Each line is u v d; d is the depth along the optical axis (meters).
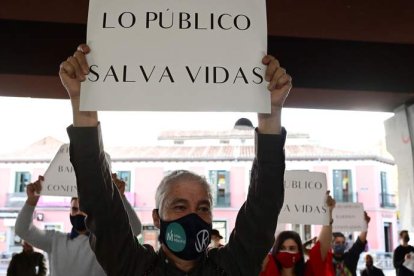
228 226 19.31
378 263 19.34
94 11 1.43
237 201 19.52
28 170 19.69
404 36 4.47
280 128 1.42
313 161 20.55
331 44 5.03
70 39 4.69
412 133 5.45
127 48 1.41
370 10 3.98
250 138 21.59
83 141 1.34
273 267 3.43
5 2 3.89
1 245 18.97
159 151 20.84
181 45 1.42
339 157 20.41
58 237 3.00
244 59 1.42
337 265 4.63
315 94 5.20
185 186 1.47
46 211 18.95
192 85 1.39
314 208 3.95
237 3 1.46
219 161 19.84
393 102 5.52
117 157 20.06
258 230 1.42
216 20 1.44
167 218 1.45
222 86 1.39
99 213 1.35
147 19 1.43
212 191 1.56
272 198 1.41
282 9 3.99
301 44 5.02
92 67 1.39
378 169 20.45
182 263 1.45
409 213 5.64
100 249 1.38
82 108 1.35
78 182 1.34
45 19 4.15
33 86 5.04
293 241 3.49
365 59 5.05
